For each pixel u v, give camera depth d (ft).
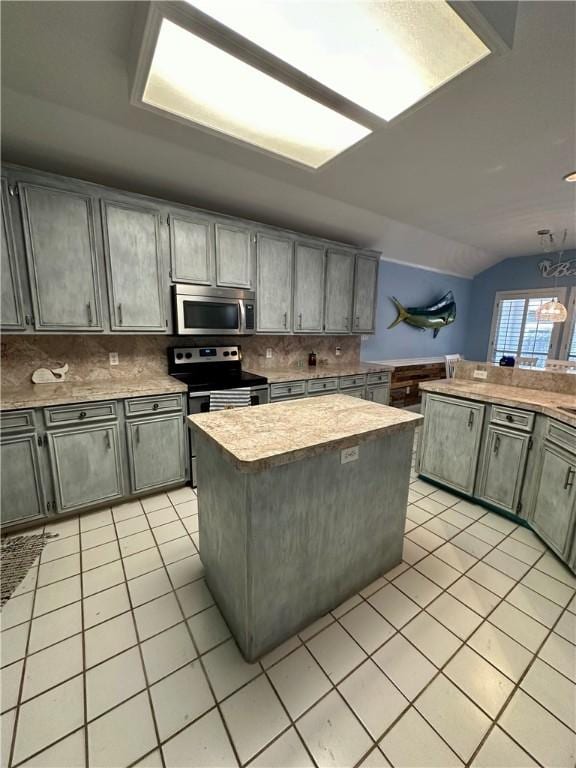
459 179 8.51
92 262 7.53
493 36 3.55
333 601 5.28
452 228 12.85
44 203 6.87
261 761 3.49
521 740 3.67
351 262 12.49
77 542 6.83
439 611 5.30
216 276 9.37
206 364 10.59
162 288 8.56
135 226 7.98
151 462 8.36
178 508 8.10
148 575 5.99
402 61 3.84
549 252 16.42
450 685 4.22
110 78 5.16
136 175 8.03
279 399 10.53
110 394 7.56
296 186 9.11
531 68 4.67
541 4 3.75
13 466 6.71
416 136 6.48
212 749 3.58
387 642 4.78
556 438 6.60
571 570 6.05
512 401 7.44
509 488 7.68
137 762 3.47
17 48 4.56
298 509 4.49
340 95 4.33
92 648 4.64
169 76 4.19
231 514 4.45
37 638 4.77
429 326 17.39
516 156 7.27
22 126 6.24
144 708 3.94
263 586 4.35
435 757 3.53
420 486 9.51
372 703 4.01
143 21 3.62
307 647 4.70
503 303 18.34
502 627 5.03
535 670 4.41
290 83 4.10
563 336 16.28
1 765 3.43
